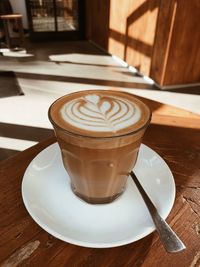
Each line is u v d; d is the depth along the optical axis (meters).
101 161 0.16
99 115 0.16
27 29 1.54
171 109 0.30
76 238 0.15
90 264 0.15
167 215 0.17
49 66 1.15
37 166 0.21
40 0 1.37
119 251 0.15
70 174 0.18
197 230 0.17
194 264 0.15
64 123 0.16
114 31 1.19
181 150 0.24
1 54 1.28
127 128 0.15
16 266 0.15
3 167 0.21
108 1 1.16
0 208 0.18
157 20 0.89
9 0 1.42
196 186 0.20
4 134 0.69
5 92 0.91
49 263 0.15
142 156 0.22
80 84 0.98
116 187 0.18
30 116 0.77
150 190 0.19
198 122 0.28
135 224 0.16
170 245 0.15
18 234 0.16
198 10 0.83
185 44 0.89
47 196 0.18
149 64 1.00
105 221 0.16
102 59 1.25
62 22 1.47
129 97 0.19
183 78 0.97
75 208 0.17
